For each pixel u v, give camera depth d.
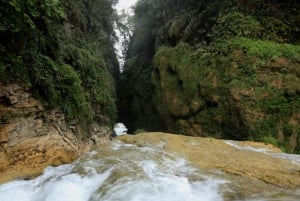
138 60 30.23
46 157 10.94
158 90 20.69
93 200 5.71
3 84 9.62
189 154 8.05
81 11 20.59
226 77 15.93
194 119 17.09
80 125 14.71
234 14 17.55
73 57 15.69
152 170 6.65
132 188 5.71
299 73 14.20
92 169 7.04
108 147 8.88
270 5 16.97
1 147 9.29
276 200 5.18
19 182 8.09
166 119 19.61
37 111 10.98
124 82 29.80
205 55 17.80
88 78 17.22
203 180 6.22
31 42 11.38
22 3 9.70
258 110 14.16
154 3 30.05
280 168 7.00
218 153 8.39
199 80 17.30
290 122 13.54
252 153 8.82
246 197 5.39
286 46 15.08
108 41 28.50
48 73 11.87
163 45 23.81
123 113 29.33
